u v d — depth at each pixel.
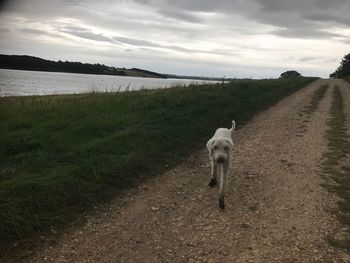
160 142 3.65
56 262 1.86
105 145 3.32
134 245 2.04
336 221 2.32
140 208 2.48
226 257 1.93
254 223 2.30
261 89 8.94
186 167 3.31
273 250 1.99
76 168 2.74
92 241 2.06
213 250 1.99
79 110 4.71
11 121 4.16
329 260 1.89
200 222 2.31
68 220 2.23
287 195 2.74
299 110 6.92
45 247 1.97
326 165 3.43
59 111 4.70
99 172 2.75
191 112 4.89
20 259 1.85
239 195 2.74
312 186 2.91
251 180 3.05
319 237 2.12
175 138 3.86
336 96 9.72
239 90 7.72
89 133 3.80
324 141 4.38
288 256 1.93
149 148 3.43
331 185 2.92
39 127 3.92
